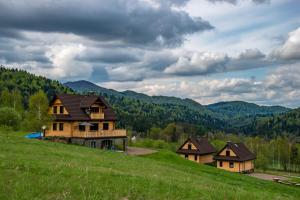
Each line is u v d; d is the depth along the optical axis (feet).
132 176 73.82
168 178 84.43
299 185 211.41
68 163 83.25
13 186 56.03
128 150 236.84
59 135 232.32
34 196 52.85
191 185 75.46
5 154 88.22
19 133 254.88
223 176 158.30
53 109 241.96
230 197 68.49
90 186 60.23
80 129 233.35
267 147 582.76
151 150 239.50
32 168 69.46
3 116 267.39
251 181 158.81
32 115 283.38
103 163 100.94
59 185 58.85
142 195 60.03
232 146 329.93
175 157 209.36
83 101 242.37
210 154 363.76
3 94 497.46
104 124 248.32
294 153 557.33
